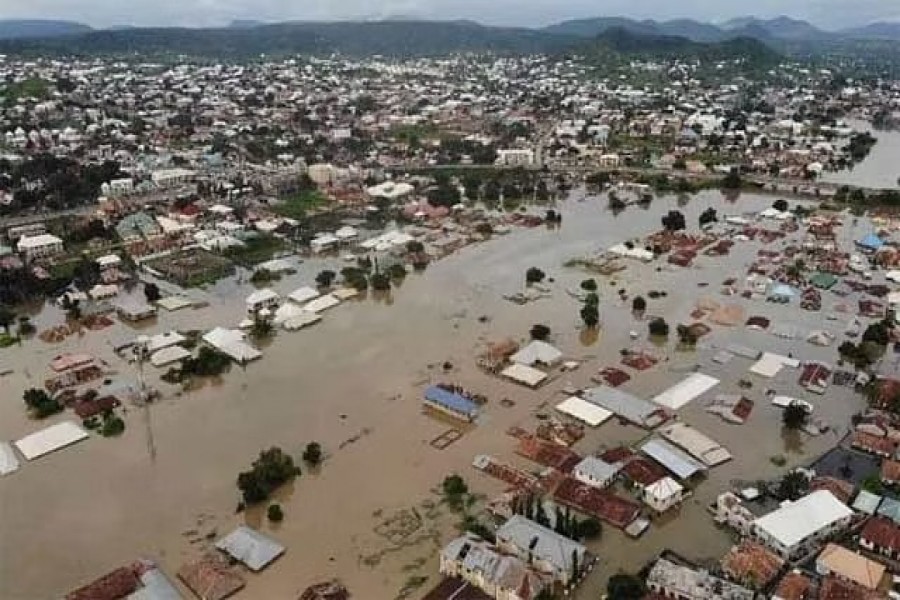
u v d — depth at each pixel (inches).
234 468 3956.7
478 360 5118.1
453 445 4143.7
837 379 4783.5
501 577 2999.5
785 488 3622.0
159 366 5113.2
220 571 3132.4
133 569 3184.1
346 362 5162.4
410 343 5447.8
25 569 3240.7
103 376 4980.3
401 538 3405.5
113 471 3941.9
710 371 4963.1
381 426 4345.5
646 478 3695.9
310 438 4229.8
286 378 4948.3
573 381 4847.4
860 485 3720.5
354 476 3875.5
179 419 4456.2
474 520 3508.9
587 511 3550.7
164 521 3548.2
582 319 5787.4
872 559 3233.3
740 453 4042.8
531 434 4220.0
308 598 3019.2
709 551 3314.5
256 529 3481.8
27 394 4576.8
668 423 4338.1
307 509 3619.6
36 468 3978.8
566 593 3065.9
